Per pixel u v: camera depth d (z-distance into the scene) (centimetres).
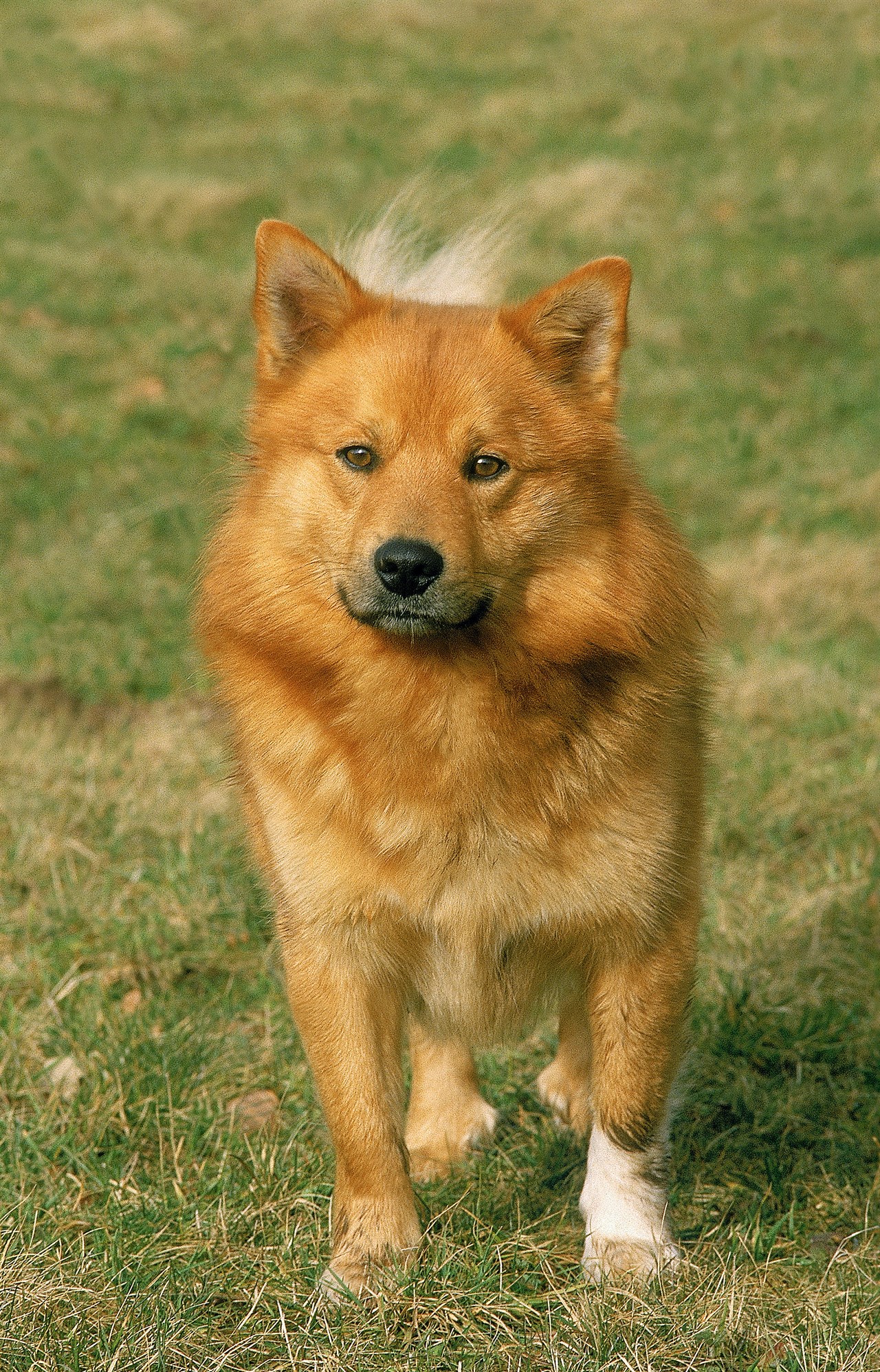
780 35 3322
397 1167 585
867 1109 702
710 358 1997
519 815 558
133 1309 532
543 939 581
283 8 3644
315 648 566
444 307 630
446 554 530
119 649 1237
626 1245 580
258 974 823
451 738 555
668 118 2912
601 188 2489
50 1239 576
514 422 565
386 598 532
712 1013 772
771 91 3047
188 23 3522
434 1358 518
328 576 563
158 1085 696
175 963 818
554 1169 662
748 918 855
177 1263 571
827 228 2412
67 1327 526
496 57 3381
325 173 2683
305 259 600
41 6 3553
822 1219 627
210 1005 780
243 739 607
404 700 554
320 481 568
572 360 605
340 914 571
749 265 2272
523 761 556
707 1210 633
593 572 569
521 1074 752
